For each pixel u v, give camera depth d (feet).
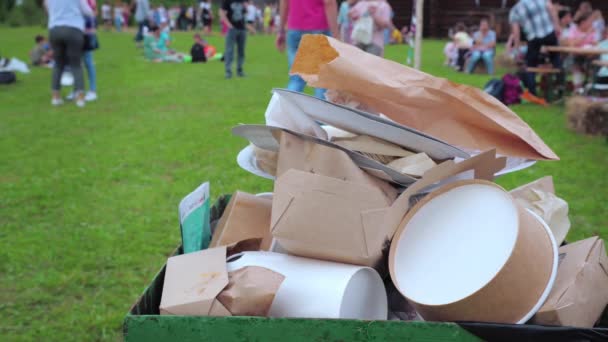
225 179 19.88
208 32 107.34
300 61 6.93
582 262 5.85
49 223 16.29
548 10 34.14
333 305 5.34
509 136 6.67
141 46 76.38
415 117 6.76
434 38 100.22
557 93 35.81
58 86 34.01
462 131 6.77
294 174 5.74
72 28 32.40
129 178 20.31
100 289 12.71
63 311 11.82
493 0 97.81
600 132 25.57
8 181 19.98
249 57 62.80
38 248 14.53
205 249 6.67
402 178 6.12
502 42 90.43
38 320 11.52
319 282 5.49
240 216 6.86
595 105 25.95
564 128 27.43
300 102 6.55
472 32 70.23
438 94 6.62
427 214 6.08
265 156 7.25
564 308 5.24
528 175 19.93
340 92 7.29
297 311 5.43
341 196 5.62
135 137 26.05
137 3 78.89
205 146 24.32
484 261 5.45
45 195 18.45
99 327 11.27
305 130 6.79
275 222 5.67
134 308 5.36
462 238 5.75
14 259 13.96
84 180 20.02
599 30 43.11
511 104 34.50
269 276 5.59
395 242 6.02
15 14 117.80
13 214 16.92
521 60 41.27
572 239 14.62
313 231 5.60
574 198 17.72
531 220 5.70
